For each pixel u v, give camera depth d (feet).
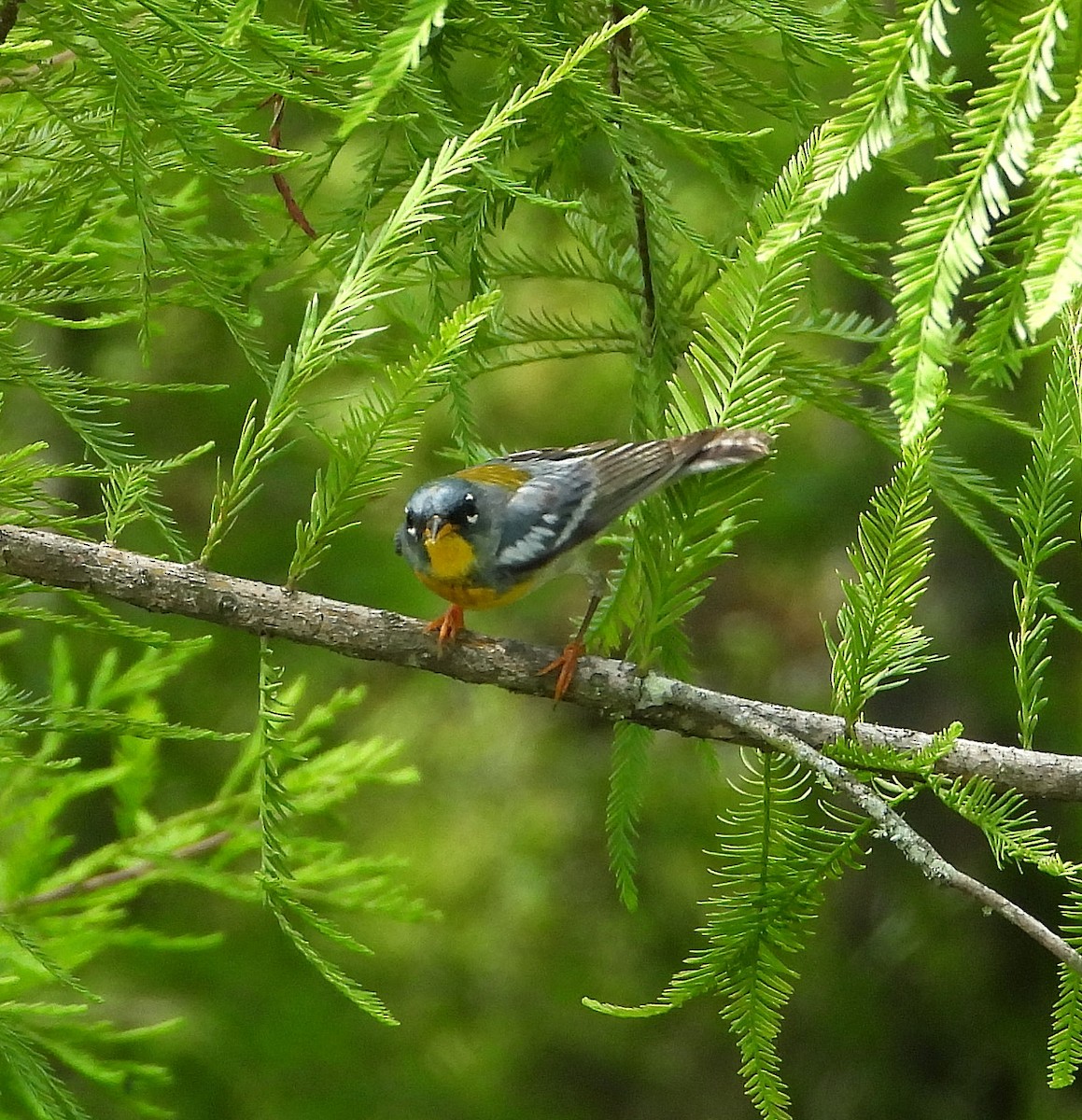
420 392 20.83
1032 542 21.21
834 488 62.80
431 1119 52.54
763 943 20.48
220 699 54.80
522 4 23.29
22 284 25.14
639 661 22.91
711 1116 65.36
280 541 53.31
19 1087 31.04
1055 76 19.15
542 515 27.61
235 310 23.58
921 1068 63.87
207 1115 43.47
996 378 16.16
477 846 71.92
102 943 31.37
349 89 21.75
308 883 32.78
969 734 60.85
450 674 23.08
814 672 77.30
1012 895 63.52
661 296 26.81
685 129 21.26
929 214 15.49
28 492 23.08
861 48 16.53
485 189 24.59
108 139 25.40
